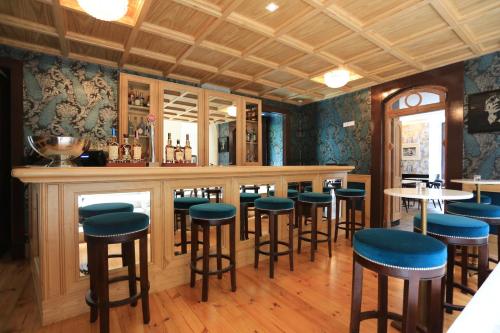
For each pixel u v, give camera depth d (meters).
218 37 2.69
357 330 1.32
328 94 4.73
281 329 1.59
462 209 2.10
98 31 2.57
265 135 5.75
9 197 2.97
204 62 3.35
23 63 2.89
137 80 3.32
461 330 0.54
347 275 2.35
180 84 3.64
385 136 4.21
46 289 1.63
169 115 3.83
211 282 2.20
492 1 2.12
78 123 3.20
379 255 1.14
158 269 2.05
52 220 1.65
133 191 1.94
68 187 1.71
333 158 4.89
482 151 3.12
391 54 3.04
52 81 3.05
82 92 3.23
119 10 1.77
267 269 2.48
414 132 7.89
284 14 2.29
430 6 2.15
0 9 2.20
